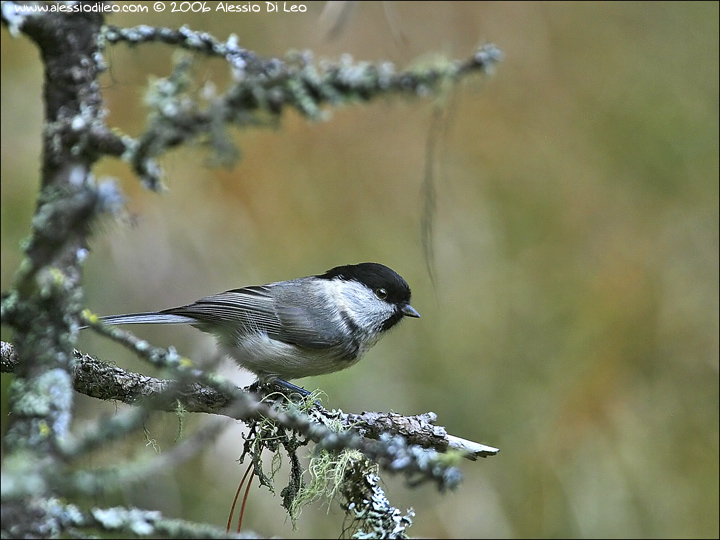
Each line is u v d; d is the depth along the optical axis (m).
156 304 10.70
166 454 3.26
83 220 3.21
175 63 3.48
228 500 9.80
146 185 3.37
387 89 3.23
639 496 11.04
